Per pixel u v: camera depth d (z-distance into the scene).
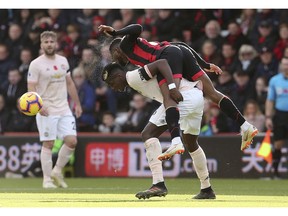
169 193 19.75
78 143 30.08
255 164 29.02
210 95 16.56
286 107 28.12
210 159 29.27
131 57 16.30
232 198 17.47
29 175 30.22
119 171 29.78
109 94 32.88
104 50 18.16
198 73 16.31
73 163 30.03
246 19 33.06
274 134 28.42
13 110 33.38
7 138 30.48
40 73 22.98
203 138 29.33
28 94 18.69
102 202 16.08
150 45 16.19
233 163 29.14
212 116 30.42
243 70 31.52
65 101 23.52
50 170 23.30
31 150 30.25
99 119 32.62
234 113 16.56
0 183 25.59
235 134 29.72
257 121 29.94
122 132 32.03
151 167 16.16
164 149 28.94
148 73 15.76
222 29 34.00
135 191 20.78
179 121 15.86
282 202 16.34
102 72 16.36
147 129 16.23
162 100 16.17
